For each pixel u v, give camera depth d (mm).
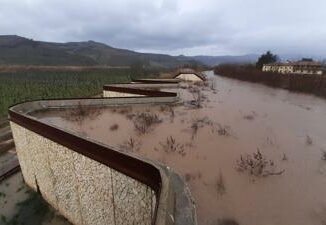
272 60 57375
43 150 9273
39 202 10250
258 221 4949
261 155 7945
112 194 6648
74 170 7930
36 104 13141
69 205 8812
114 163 6305
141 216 5879
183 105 15547
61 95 37969
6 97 32000
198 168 7035
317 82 24297
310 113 14234
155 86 24547
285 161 7547
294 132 10414
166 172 5082
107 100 14586
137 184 5773
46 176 9680
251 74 37938
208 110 14352
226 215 5109
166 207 3730
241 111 14328
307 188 6066
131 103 15094
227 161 7500
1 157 16547
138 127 10453
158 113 13266
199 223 4879
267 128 10906
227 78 43656
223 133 9992
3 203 10492
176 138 9359
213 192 5891
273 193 5867
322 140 9469
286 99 19625
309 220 4984
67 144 7855
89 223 8047
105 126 10672
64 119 11680
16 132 11000
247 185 6203
